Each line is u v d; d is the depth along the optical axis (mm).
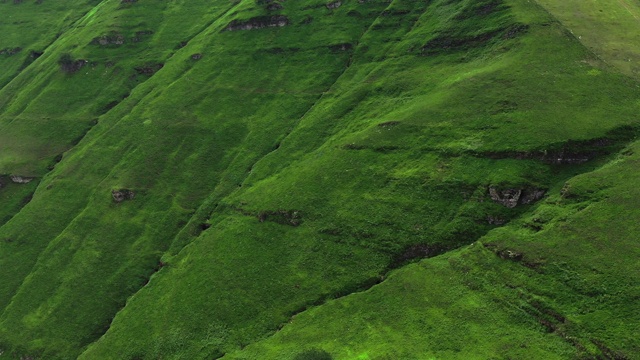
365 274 86188
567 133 88688
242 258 99188
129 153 144375
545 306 64188
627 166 78938
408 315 71875
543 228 75938
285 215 103188
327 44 162000
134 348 90062
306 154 124875
